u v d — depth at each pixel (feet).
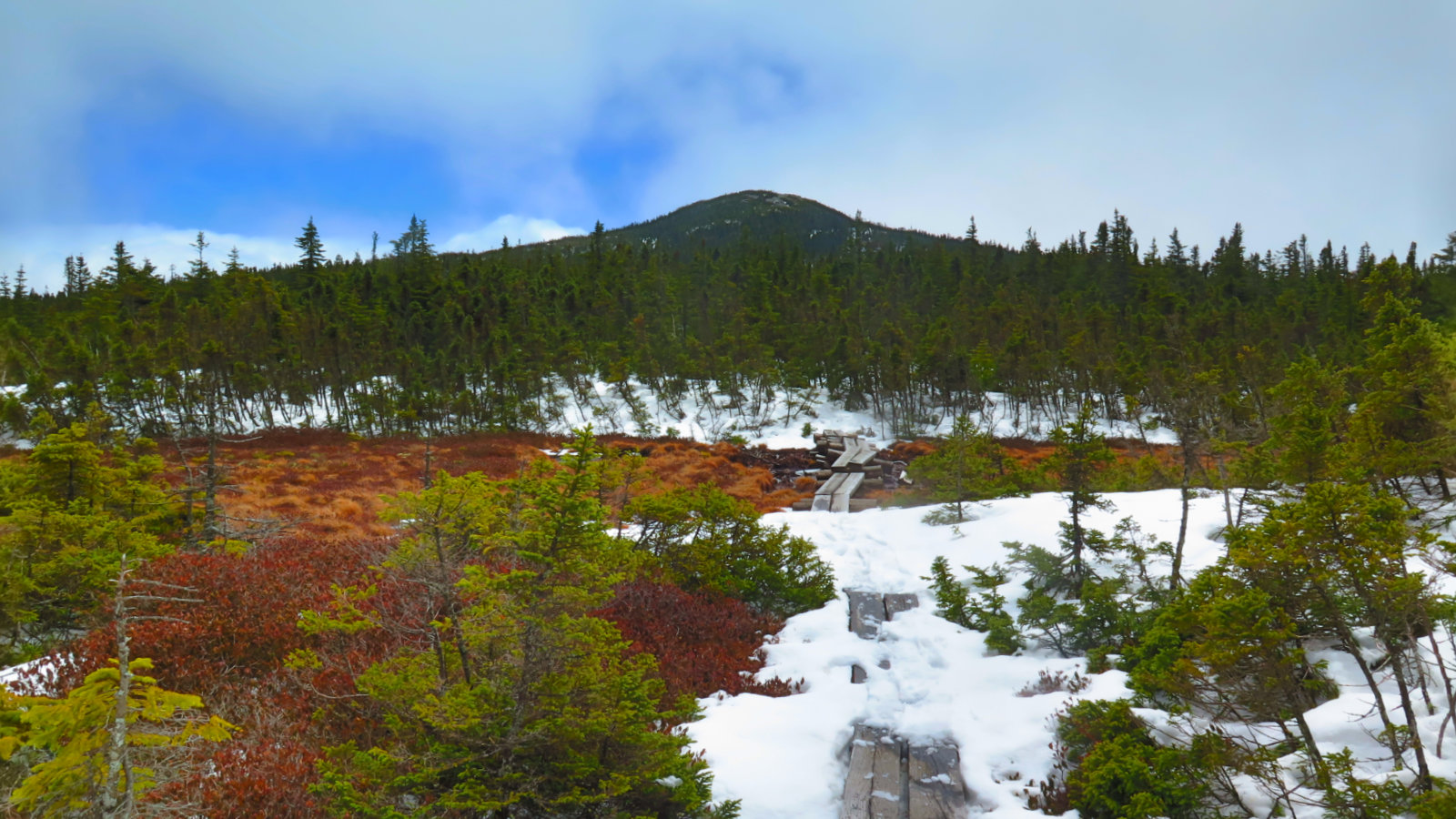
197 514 44.42
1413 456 32.40
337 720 20.22
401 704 16.02
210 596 27.04
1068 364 156.35
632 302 255.29
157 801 14.92
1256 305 240.53
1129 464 66.80
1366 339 40.50
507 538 16.66
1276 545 17.49
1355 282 231.91
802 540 38.29
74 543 30.48
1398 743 16.44
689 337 213.25
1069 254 321.73
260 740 18.66
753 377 170.71
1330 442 30.45
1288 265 345.31
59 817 11.53
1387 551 15.58
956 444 52.60
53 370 127.03
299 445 108.37
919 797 19.24
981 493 53.06
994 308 212.23
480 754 14.97
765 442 131.54
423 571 17.71
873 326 231.71
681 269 327.88
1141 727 19.45
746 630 33.04
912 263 351.05
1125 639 26.63
